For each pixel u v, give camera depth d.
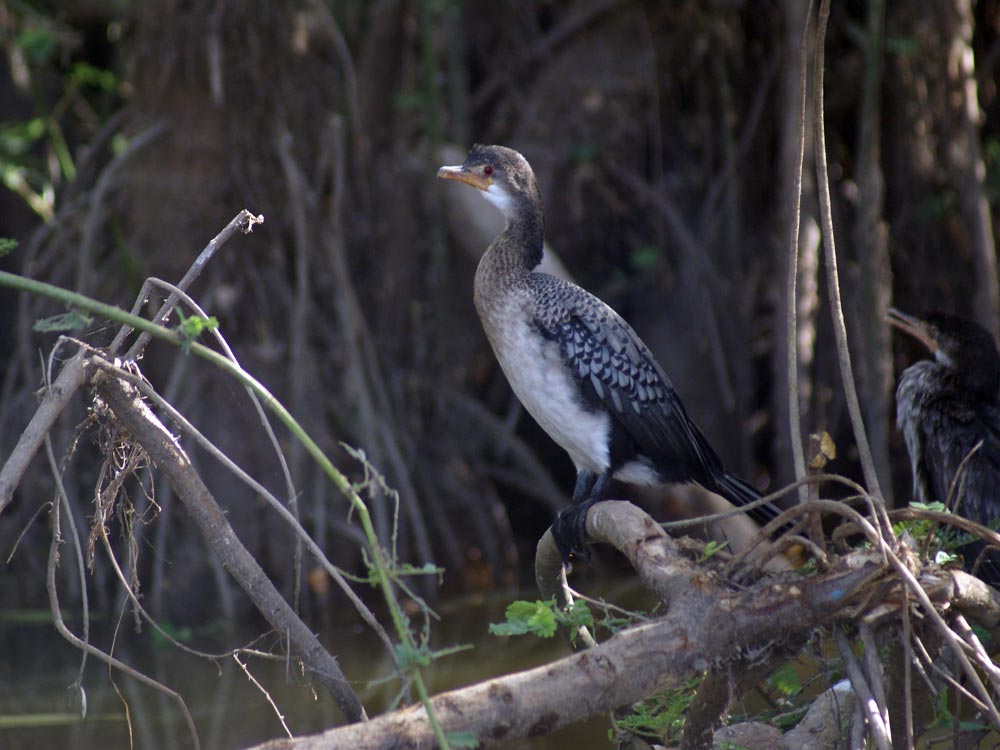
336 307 11.73
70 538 11.34
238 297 11.20
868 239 10.56
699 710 4.16
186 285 4.24
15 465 3.76
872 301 10.58
